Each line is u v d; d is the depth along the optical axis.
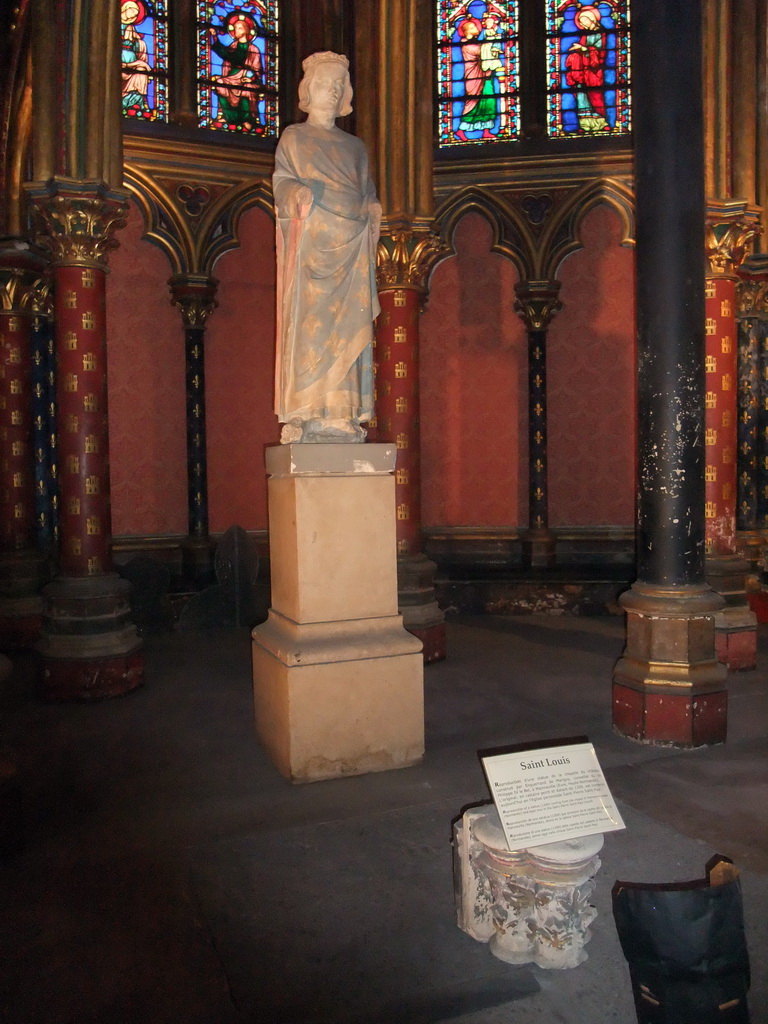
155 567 8.92
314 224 4.79
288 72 10.09
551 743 5.36
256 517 10.10
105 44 6.35
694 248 5.24
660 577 5.38
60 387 6.52
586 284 10.16
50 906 3.45
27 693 6.70
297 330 4.86
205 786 4.71
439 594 9.90
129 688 6.62
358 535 4.85
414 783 4.70
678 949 2.61
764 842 3.89
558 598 9.77
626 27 9.98
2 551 8.45
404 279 7.53
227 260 9.87
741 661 7.17
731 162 7.26
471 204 10.13
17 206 8.26
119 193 6.51
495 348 10.31
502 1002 2.78
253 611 9.30
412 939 3.15
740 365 9.62
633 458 10.12
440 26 10.30
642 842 3.90
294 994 2.84
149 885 3.61
